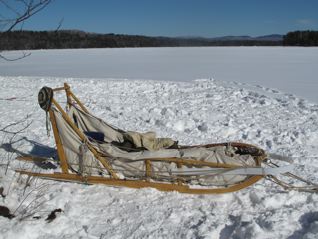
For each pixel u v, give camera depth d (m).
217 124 5.56
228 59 20.94
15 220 2.41
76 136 3.07
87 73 14.78
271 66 16.31
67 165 3.13
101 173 3.09
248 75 13.19
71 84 9.60
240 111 6.46
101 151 3.10
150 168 3.00
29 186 2.94
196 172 2.92
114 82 9.84
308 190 2.96
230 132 5.15
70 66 18.30
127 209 2.72
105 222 2.56
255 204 2.79
